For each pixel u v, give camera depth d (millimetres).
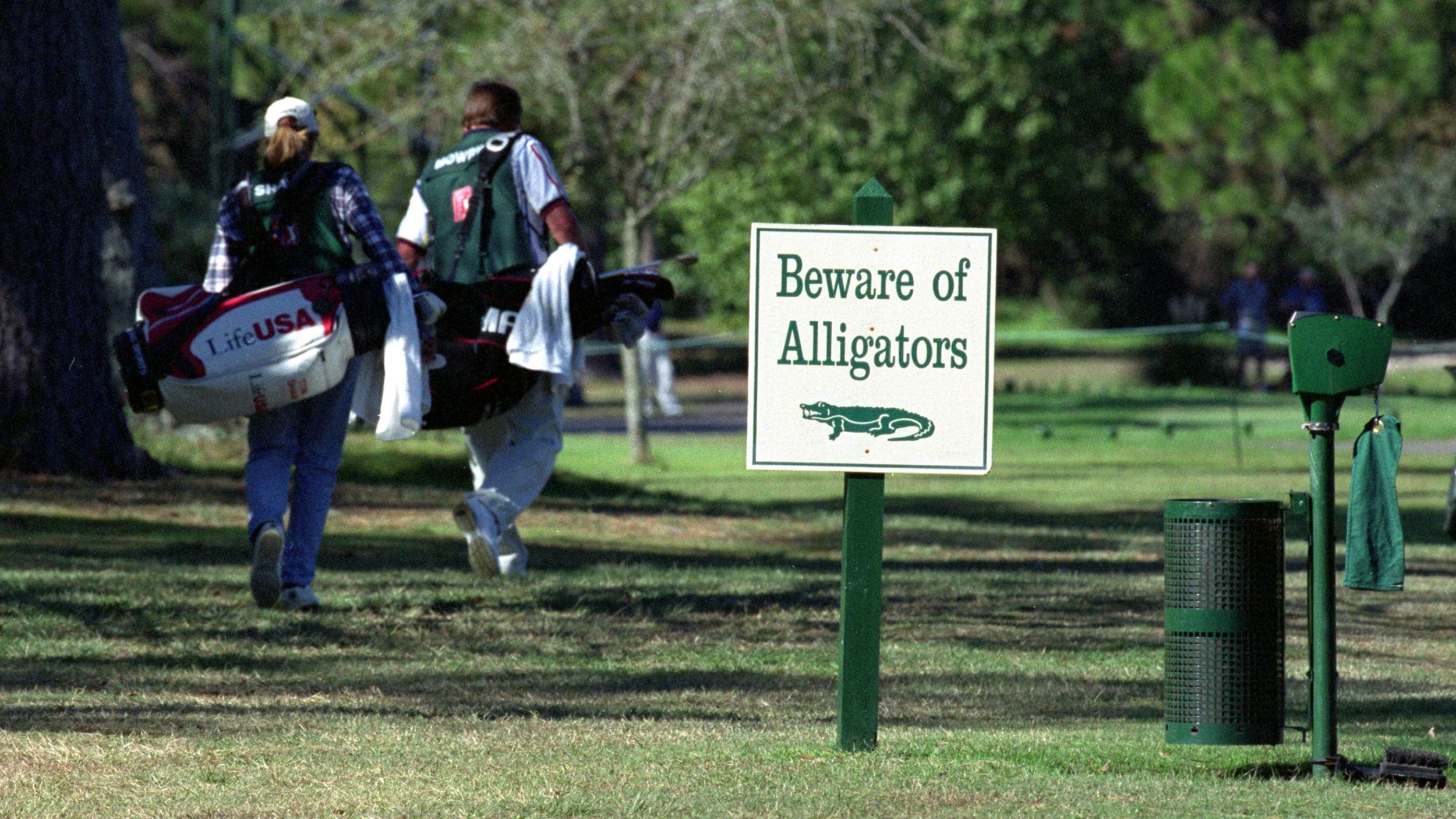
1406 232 146750
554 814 15859
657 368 114250
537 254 30391
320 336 26312
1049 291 181375
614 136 76750
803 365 18625
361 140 84625
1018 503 64312
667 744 19594
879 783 17266
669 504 57344
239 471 58062
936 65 129875
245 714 21391
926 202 141000
